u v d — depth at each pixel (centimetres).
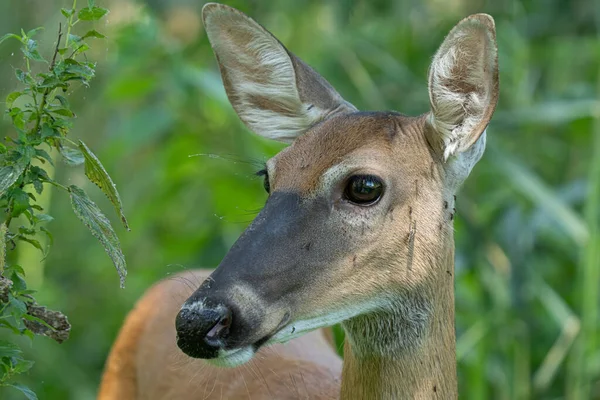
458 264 1199
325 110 861
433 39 1524
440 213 782
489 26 753
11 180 670
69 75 687
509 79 1456
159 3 1401
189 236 1345
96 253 1427
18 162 677
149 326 1064
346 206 754
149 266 1391
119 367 1083
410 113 1377
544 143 1447
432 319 782
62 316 708
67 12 689
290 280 731
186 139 1319
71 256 1425
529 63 1440
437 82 776
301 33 1541
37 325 710
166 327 1048
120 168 1528
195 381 989
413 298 773
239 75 886
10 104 692
